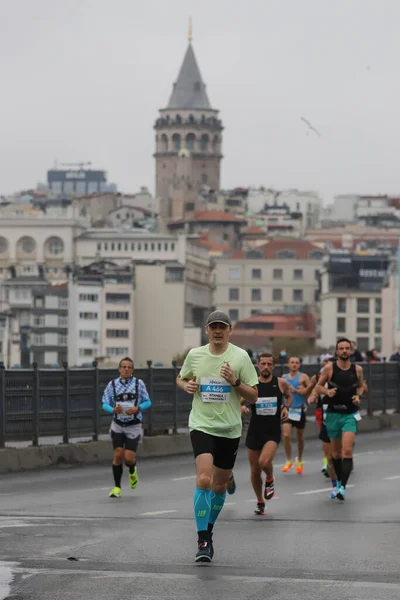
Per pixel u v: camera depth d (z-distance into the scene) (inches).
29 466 2284.7
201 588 987.9
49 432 2383.1
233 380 1152.2
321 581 1018.1
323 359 2290.8
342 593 967.6
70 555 1153.4
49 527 1371.8
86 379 2482.8
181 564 1106.7
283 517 1526.8
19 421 2313.0
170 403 2733.8
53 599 944.9
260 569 1080.8
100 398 2522.1
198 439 1154.7
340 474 1737.2
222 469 1177.4
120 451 1845.5
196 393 1167.6
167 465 2421.3
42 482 2064.5
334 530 1368.1
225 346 1166.3
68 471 2274.9
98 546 1211.9
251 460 1593.3
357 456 2534.5
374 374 3425.2
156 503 1715.1
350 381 1729.8
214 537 1299.2
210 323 1161.4
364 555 1165.7
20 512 1584.6
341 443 1747.0
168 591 976.3
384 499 1752.0
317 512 1587.1
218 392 1158.3
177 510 1614.2
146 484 2032.5
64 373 2421.3
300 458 2212.1
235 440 1169.4
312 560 1133.7
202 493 1133.1
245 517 1533.0
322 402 1798.7
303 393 2170.3
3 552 1167.6
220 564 1107.9
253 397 1164.5
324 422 1815.9
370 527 1400.1
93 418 2501.2
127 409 1854.1
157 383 2701.8
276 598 949.2
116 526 1386.6
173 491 1907.0
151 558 1139.9
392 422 3427.7
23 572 1055.6
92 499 1780.3
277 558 1146.0
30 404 2338.8
